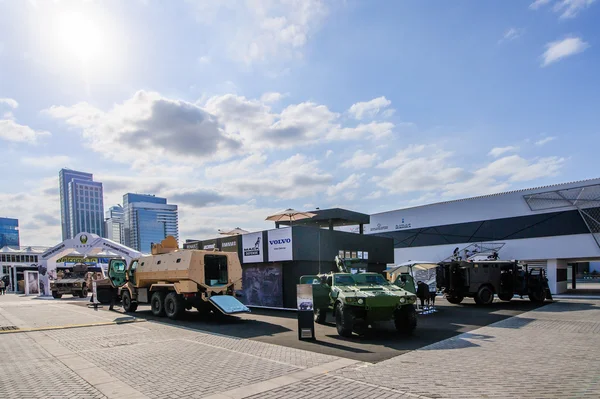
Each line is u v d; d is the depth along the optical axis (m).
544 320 13.71
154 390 6.13
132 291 17.88
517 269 21.05
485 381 6.29
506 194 33.72
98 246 34.12
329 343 9.82
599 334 10.70
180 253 15.36
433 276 30.67
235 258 15.89
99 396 5.91
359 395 5.70
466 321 13.71
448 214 37.56
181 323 13.89
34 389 6.29
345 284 12.45
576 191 29.41
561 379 6.36
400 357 8.16
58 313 18.28
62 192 188.75
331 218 23.94
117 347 9.62
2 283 46.00
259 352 8.80
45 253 35.91
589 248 28.70
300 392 5.88
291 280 17.88
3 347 9.94
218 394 5.87
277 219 21.77
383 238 23.52
